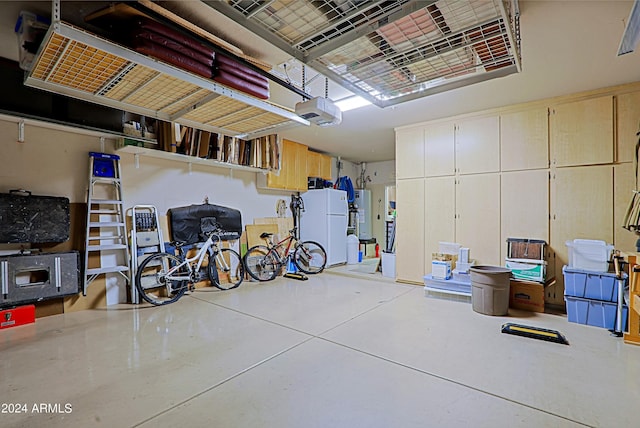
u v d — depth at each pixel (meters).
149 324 3.07
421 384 1.98
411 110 4.08
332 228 6.45
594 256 3.13
